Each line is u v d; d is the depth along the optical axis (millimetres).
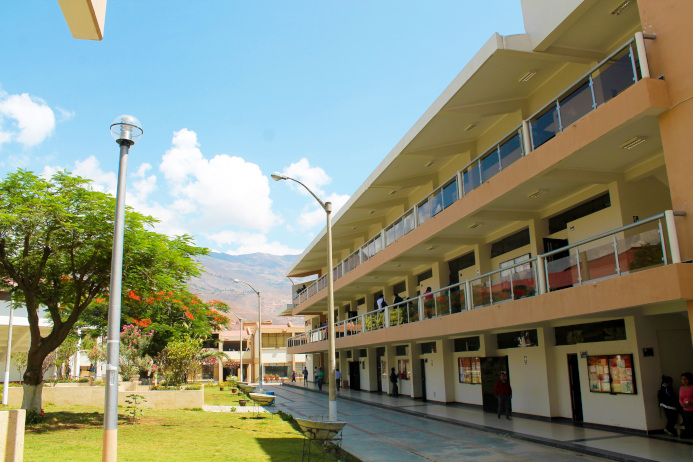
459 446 14008
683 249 9984
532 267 14523
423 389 27812
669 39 10570
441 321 19266
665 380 13586
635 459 11000
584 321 16016
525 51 14453
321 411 24234
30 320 16891
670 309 12570
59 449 12219
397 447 14102
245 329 76438
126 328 29984
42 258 16531
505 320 15414
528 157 14438
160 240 18141
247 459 11688
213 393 37938
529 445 13727
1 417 6547
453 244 21078
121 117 8203
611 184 14570
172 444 13648
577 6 12586
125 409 21188
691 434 12789
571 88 13398
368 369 35781
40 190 15664
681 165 10188
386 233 25844
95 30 4387
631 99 10883
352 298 38625
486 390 20984
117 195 8055
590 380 15914
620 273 11344
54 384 26672
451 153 21625
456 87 16797
